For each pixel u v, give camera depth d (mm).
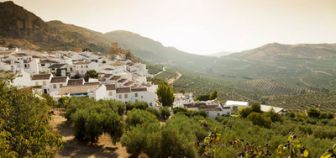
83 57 131375
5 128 17688
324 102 178750
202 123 50906
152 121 43500
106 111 40688
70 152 34188
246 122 63406
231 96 174250
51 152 17688
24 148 16516
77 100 49500
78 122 37812
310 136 53094
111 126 37406
